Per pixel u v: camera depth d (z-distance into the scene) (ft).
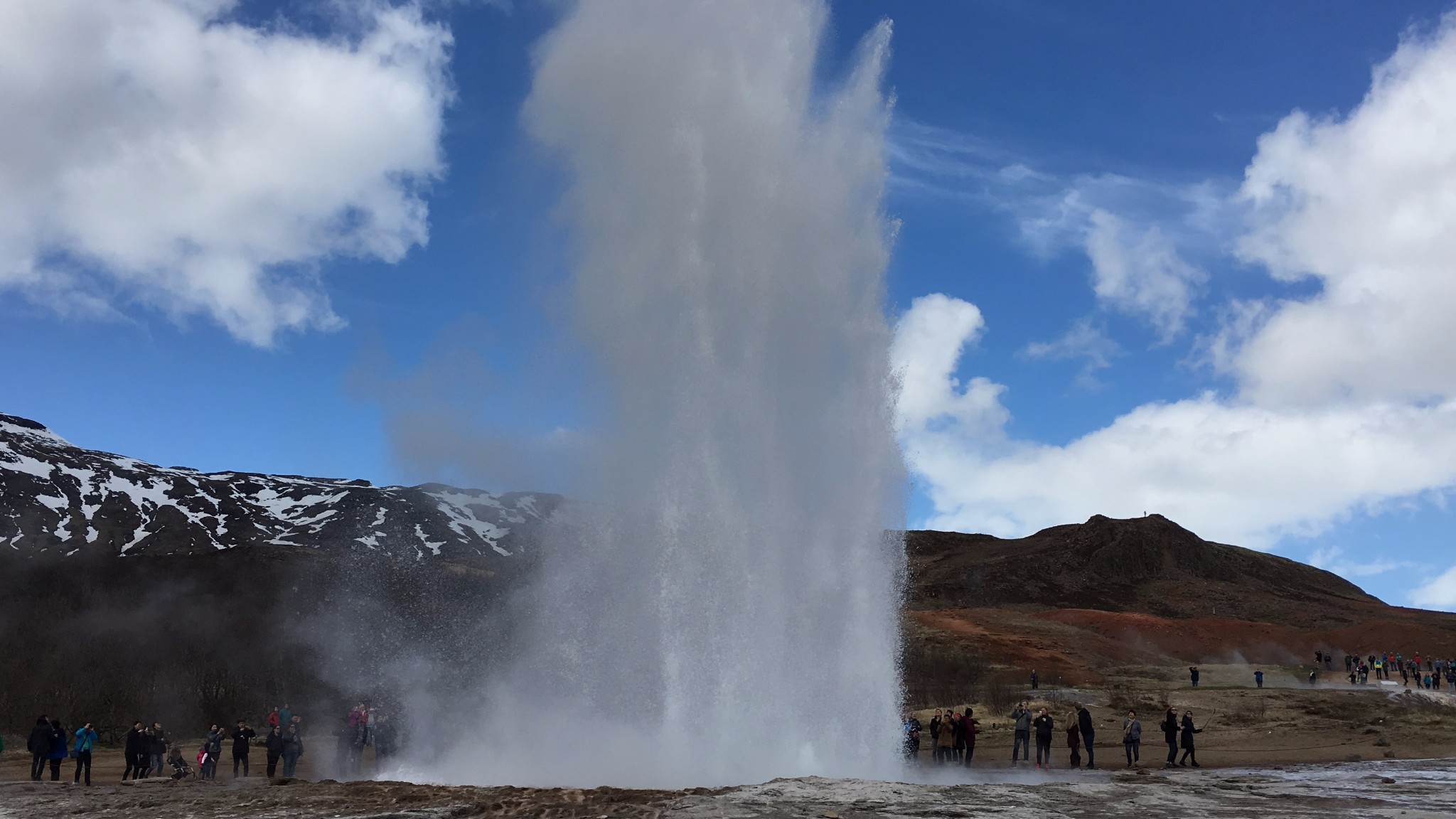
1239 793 68.08
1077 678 275.80
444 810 55.83
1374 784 75.46
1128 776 87.10
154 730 112.47
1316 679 280.10
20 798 70.13
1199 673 294.46
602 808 56.49
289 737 99.60
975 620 427.33
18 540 545.85
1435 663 335.88
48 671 223.30
